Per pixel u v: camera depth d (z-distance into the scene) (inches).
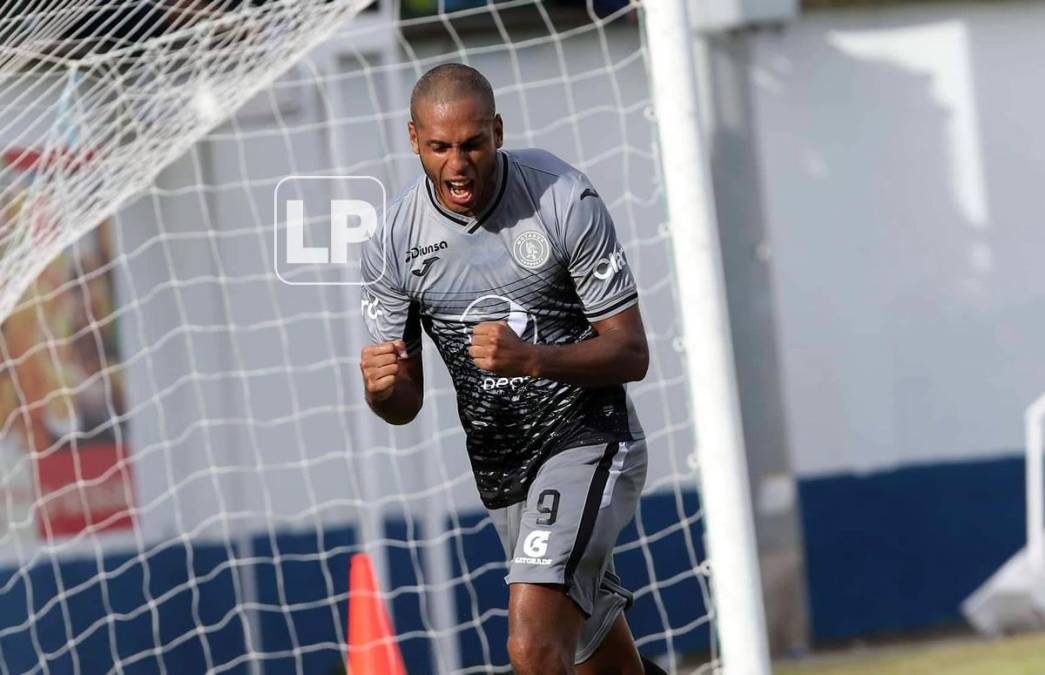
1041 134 1182.3
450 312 526.9
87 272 1048.8
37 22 671.1
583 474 526.3
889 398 1180.5
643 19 669.9
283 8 723.4
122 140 813.2
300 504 1085.1
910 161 1173.7
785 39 1154.0
